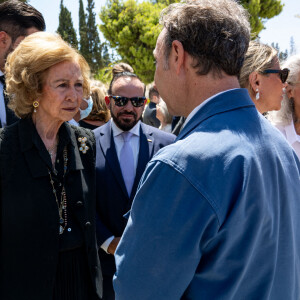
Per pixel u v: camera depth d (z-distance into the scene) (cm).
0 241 148
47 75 153
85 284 168
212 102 100
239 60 101
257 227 91
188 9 101
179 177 88
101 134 238
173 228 88
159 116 429
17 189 148
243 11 107
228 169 88
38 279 148
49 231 150
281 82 194
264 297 95
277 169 100
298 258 109
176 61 105
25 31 200
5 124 194
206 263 92
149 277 91
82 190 168
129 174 228
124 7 2164
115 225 218
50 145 164
